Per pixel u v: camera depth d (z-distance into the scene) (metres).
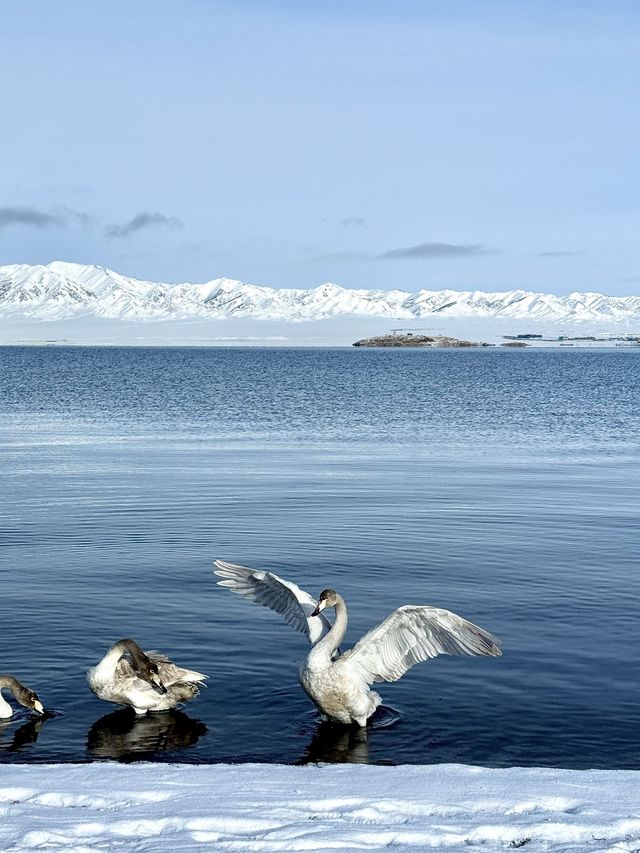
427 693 11.80
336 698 10.60
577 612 15.21
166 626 14.29
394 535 21.33
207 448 39.69
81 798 7.31
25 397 74.81
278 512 24.23
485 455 37.94
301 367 153.50
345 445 41.34
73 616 14.71
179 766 8.17
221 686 11.98
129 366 153.12
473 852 6.25
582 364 181.62
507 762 9.84
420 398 75.88
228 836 6.50
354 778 7.82
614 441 44.25
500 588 16.69
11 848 6.25
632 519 23.52
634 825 6.73
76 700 11.49
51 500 25.89
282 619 14.72
